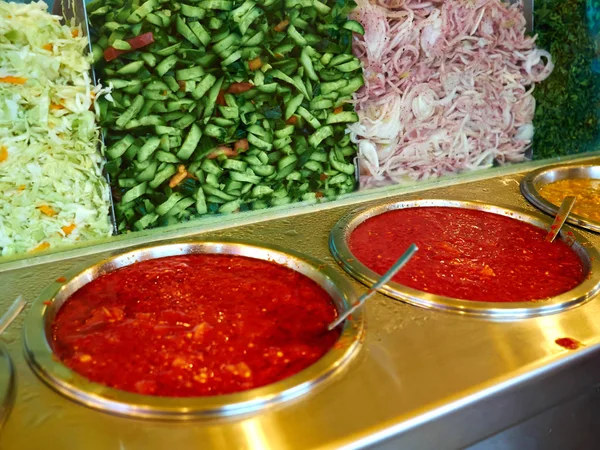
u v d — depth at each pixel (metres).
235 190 0.60
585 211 0.64
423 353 0.38
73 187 0.53
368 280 0.46
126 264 0.50
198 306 0.43
